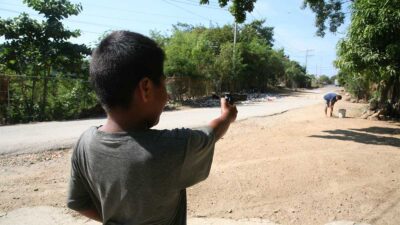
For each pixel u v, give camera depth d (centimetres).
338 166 646
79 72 1502
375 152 776
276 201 486
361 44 1087
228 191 517
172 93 2178
